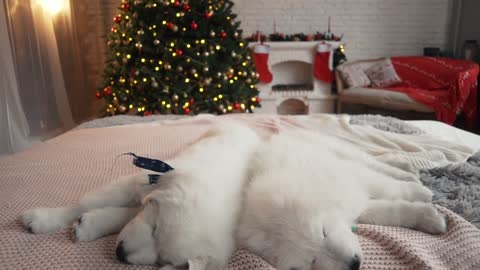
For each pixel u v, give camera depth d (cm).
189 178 69
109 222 76
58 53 340
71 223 80
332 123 160
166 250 64
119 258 66
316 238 62
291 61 491
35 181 104
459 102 339
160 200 66
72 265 66
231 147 89
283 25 473
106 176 107
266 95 450
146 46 320
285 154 87
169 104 320
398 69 419
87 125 185
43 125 315
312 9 470
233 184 75
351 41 482
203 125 172
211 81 342
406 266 66
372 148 133
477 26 432
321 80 451
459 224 76
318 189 71
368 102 393
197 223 64
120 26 341
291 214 65
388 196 88
